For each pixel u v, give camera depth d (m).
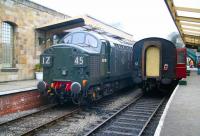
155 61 16.77
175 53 16.50
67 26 18.97
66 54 12.31
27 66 18.02
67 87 12.11
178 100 12.15
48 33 20.00
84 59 11.99
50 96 13.07
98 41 13.40
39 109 12.55
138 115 11.71
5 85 14.23
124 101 15.25
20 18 17.14
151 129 9.59
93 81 12.62
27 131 8.79
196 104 11.20
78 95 12.30
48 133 8.98
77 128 9.58
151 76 16.67
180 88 16.56
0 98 10.75
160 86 17.53
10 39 16.75
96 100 14.21
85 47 12.77
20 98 11.88
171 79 16.47
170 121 8.50
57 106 13.37
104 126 9.86
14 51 17.02
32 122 10.25
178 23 17.45
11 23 16.64
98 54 13.11
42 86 12.42
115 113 11.50
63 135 8.79
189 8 13.57
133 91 20.05
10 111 11.30
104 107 13.30
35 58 18.83
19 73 17.27
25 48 17.78
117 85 16.67
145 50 16.78
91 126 9.86
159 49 16.50
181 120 8.62
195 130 7.49
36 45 18.89
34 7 18.44
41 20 19.30
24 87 13.27
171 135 7.04
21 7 17.19
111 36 18.03
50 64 12.52
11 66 16.94
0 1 15.38
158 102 15.10
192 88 16.55
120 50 16.41
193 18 15.68
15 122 10.19
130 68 19.09
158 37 16.62
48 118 10.92
